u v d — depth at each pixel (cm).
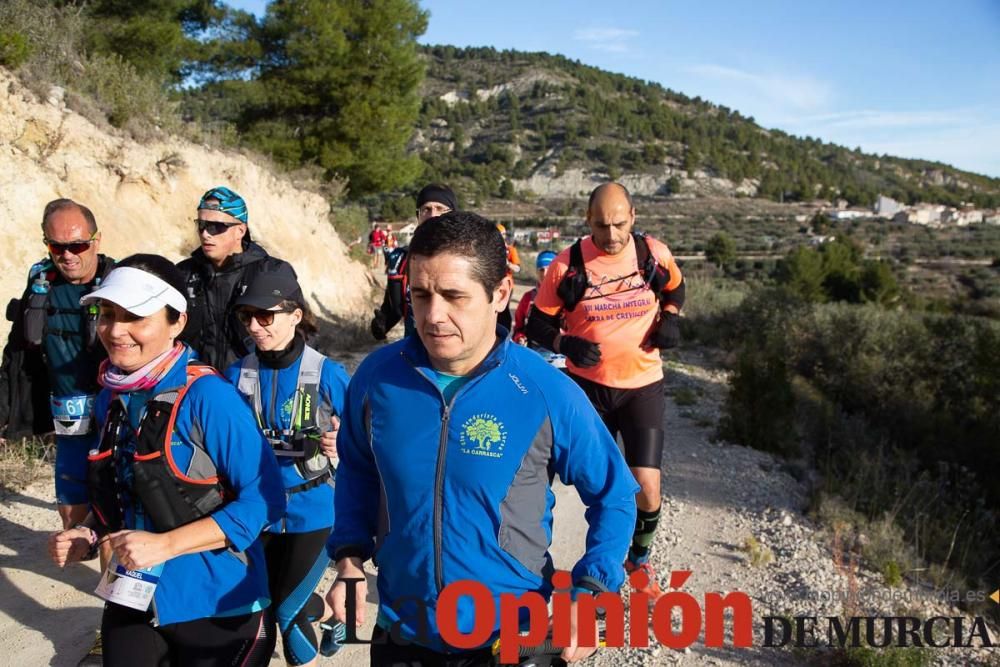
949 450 952
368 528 229
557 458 214
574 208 12875
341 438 231
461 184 14238
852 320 1297
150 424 234
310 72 2278
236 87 2331
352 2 2383
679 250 8594
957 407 1091
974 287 5447
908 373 1169
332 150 2303
